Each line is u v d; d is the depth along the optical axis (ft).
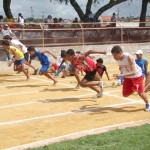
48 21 77.82
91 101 34.19
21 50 50.80
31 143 21.47
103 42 78.64
